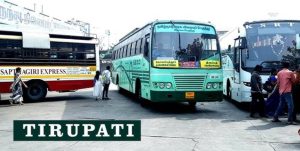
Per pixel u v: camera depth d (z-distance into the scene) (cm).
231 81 1555
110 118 1178
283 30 1320
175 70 1262
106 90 1900
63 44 1766
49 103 1678
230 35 1612
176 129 976
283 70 1084
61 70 1758
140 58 1469
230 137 868
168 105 1589
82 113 1308
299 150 734
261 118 1187
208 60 1299
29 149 748
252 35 1319
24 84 1605
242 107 1517
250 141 823
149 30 1328
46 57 1712
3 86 1590
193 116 1237
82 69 1827
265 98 1272
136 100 1809
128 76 1809
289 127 1012
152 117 1209
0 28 1591
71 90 1794
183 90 1264
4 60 1592
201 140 833
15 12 2327
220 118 1188
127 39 1919
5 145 786
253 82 1197
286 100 1070
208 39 1319
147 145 781
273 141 823
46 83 1723
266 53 1301
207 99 1292
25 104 1628
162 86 1252
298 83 1116
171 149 743
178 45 1286
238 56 1384
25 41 1645
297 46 1303
